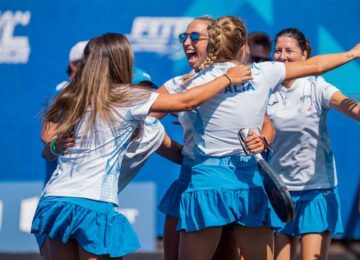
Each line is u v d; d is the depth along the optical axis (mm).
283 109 16016
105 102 12672
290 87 15969
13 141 24922
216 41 13625
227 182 13492
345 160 24500
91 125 12711
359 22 24453
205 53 14820
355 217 24656
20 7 24781
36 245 24406
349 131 24438
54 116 13289
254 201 13484
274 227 13812
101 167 12750
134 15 24641
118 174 13016
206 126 13617
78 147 12828
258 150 13180
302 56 16531
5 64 24812
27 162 24938
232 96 13398
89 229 12461
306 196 16453
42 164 24953
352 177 24531
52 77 24844
